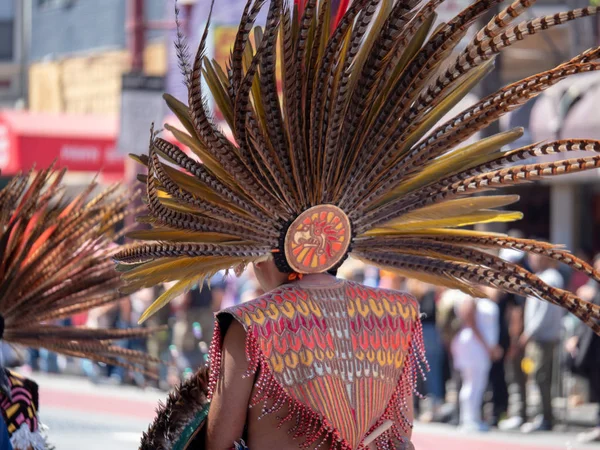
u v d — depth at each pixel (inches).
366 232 177.9
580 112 811.4
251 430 163.8
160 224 168.6
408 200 173.9
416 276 181.8
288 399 161.9
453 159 173.8
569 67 156.6
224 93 172.1
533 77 159.9
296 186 168.4
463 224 178.7
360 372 167.0
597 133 802.2
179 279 171.5
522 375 694.5
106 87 1433.3
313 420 163.0
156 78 906.1
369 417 167.5
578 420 719.7
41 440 216.5
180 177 173.0
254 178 166.2
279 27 165.9
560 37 1021.8
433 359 713.0
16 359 232.2
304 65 167.3
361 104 167.2
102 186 1056.8
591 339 664.4
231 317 163.2
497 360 697.6
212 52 836.0
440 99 169.8
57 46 1546.5
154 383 242.2
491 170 168.2
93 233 228.2
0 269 221.9
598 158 157.4
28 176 232.2
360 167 170.4
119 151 904.9
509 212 178.2
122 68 1403.8
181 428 170.7
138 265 169.6
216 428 162.4
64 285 226.2
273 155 167.2
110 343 233.6
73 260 226.8
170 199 171.8
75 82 1499.8
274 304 163.9
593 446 631.8
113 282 228.8
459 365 677.9
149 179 161.3
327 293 169.8
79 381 975.0
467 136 167.0
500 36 154.9
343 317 168.2
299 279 173.0
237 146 168.6
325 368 163.8
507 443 639.1
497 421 698.2
